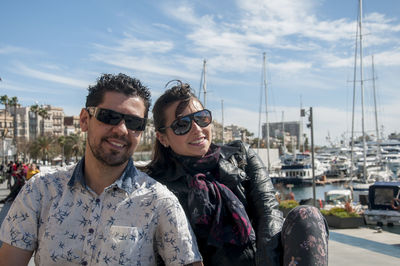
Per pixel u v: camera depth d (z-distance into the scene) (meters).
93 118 1.84
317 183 59.12
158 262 2.06
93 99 1.88
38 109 112.12
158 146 2.47
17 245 1.75
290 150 138.50
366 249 7.47
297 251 1.73
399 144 79.69
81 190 1.81
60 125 151.25
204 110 2.34
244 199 2.28
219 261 2.12
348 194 25.84
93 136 1.84
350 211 11.99
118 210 1.80
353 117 41.22
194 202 2.14
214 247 2.15
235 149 2.43
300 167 58.47
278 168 62.31
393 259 6.56
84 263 1.73
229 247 2.12
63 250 1.73
